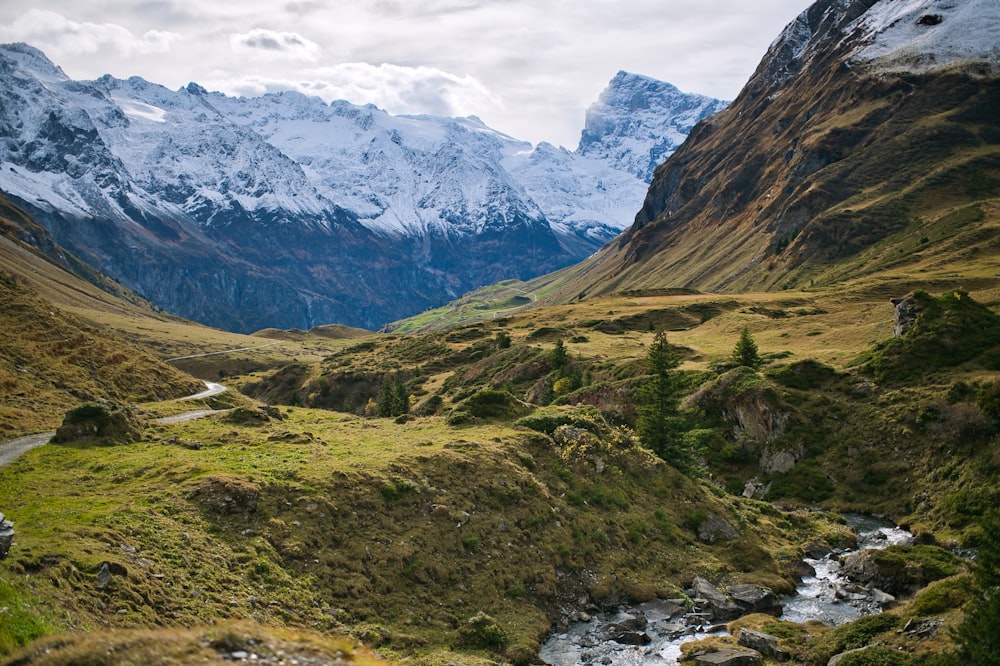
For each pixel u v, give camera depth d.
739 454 78.25
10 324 81.75
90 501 38.25
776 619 41.28
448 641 35.78
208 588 32.94
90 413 55.12
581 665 35.50
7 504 37.09
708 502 58.56
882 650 32.22
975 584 34.22
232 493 40.66
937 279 142.25
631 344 131.25
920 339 78.81
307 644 22.41
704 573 48.41
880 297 141.50
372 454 52.03
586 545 47.88
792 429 76.50
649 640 38.59
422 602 38.31
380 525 42.34
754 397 80.62
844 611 43.50
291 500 41.81
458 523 44.69
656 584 45.94
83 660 18.44
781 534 58.25
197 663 19.39
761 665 34.59
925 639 33.19
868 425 73.31
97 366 84.19
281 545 38.22
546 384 110.62
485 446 54.56
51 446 51.09
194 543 35.75
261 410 73.56
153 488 41.44
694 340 128.25
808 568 51.25
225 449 53.09
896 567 46.88
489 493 48.62
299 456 50.75
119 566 30.58
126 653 19.20
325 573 37.56
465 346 172.50
